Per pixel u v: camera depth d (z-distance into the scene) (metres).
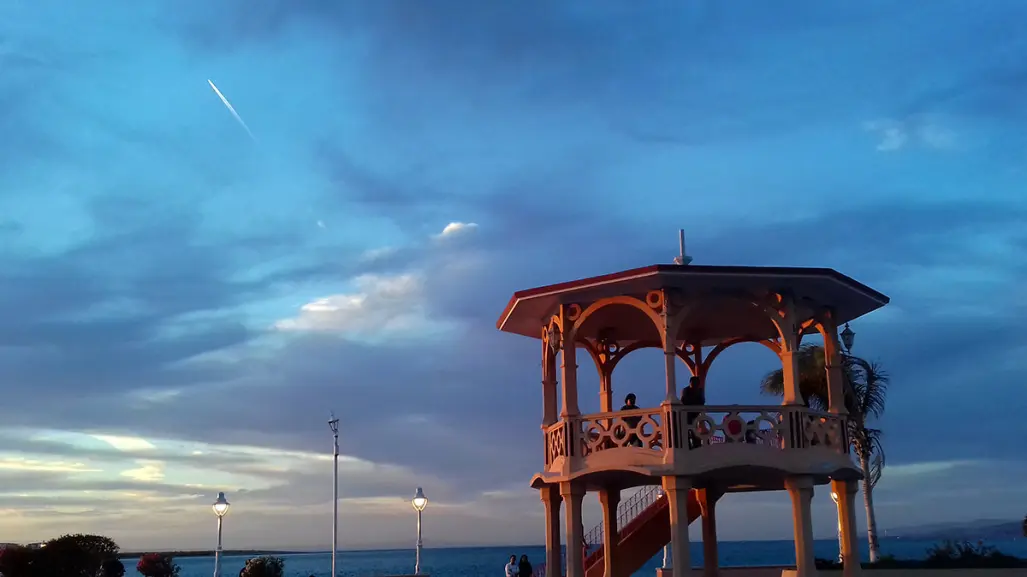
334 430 33.81
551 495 23.91
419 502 34.38
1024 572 27.25
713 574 26.34
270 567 35.69
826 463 20.80
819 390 36.22
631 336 26.61
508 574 31.09
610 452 20.94
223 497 31.38
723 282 21.00
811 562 20.11
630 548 27.17
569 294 21.97
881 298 23.44
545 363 24.14
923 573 27.73
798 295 21.97
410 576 34.00
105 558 36.16
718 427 20.47
